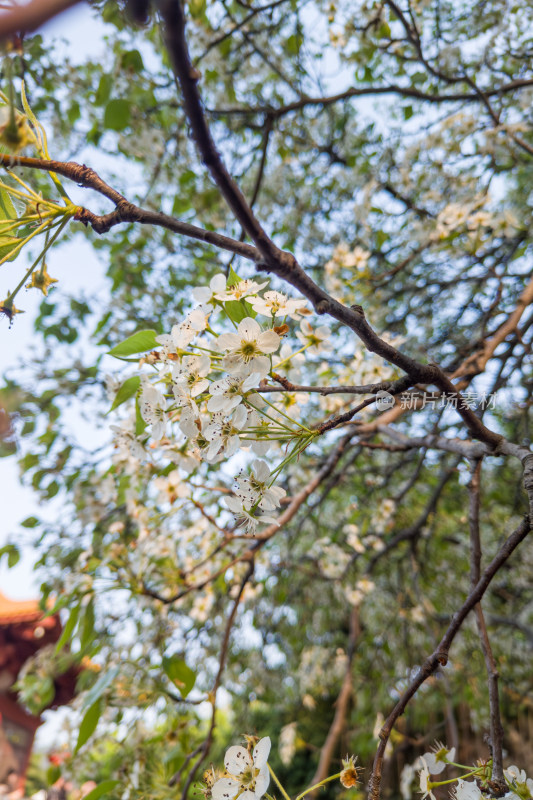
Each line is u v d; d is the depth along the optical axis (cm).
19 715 542
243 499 132
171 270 384
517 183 400
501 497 446
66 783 301
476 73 353
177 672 220
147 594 235
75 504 307
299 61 359
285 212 403
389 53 354
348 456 408
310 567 443
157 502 232
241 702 533
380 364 239
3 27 43
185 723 242
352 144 393
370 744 494
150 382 145
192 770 203
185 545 300
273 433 130
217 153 84
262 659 504
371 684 505
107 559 237
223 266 357
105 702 242
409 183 347
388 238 361
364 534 413
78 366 329
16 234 127
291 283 106
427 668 132
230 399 125
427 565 464
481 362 198
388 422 242
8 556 307
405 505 461
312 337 166
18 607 573
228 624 240
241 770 129
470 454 181
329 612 522
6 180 129
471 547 174
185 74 75
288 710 661
